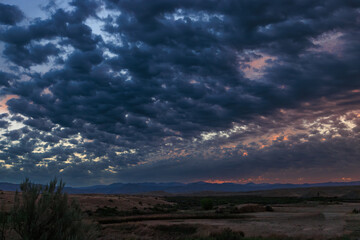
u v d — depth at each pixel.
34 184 8.17
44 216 7.75
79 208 8.66
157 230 29.78
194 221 38.25
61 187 8.48
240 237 21.66
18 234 7.54
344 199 126.19
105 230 28.91
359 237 21.08
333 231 25.64
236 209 57.22
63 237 7.59
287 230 27.66
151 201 81.94
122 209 55.06
